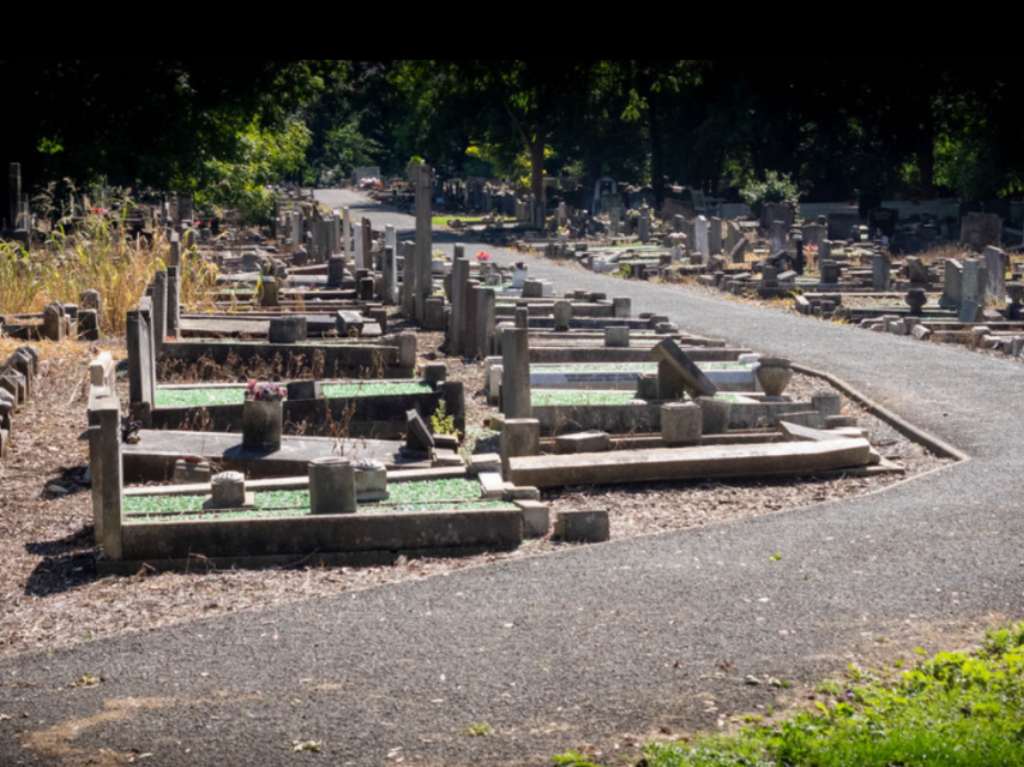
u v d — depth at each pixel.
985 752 7.34
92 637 10.13
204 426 17.23
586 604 10.51
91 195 51.47
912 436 17.67
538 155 81.94
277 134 61.56
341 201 102.62
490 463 14.71
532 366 20.72
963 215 63.38
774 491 14.85
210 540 12.12
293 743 7.79
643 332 25.56
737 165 84.56
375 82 91.94
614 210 67.00
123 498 13.17
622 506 14.21
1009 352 26.38
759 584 10.99
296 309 29.02
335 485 12.59
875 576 11.19
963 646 9.39
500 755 7.55
